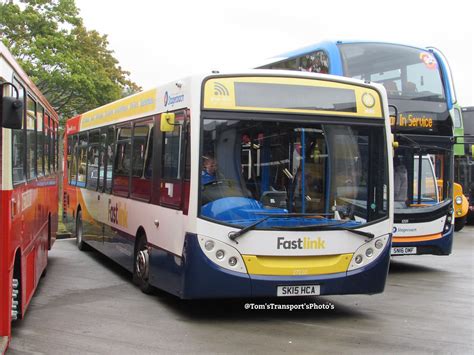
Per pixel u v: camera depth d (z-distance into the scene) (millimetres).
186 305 8320
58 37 22266
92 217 12852
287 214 7156
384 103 7832
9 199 5512
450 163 11961
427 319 7715
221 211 7000
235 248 6965
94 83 23812
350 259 7363
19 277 6398
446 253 11820
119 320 7449
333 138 7527
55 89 22953
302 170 7355
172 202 7672
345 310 8180
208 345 6359
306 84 7516
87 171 13539
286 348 6277
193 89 7168
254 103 7293
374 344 6484
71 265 12055
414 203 11672
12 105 5219
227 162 7121
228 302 8562
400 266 12625
